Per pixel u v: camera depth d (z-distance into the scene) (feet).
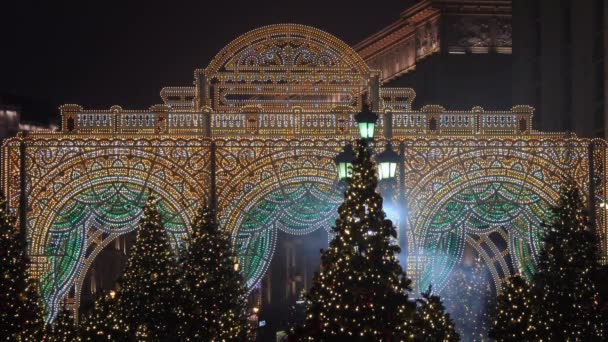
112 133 135.03
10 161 132.67
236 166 135.03
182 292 123.13
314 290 86.33
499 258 143.74
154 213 124.98
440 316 94.22
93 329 117.60
